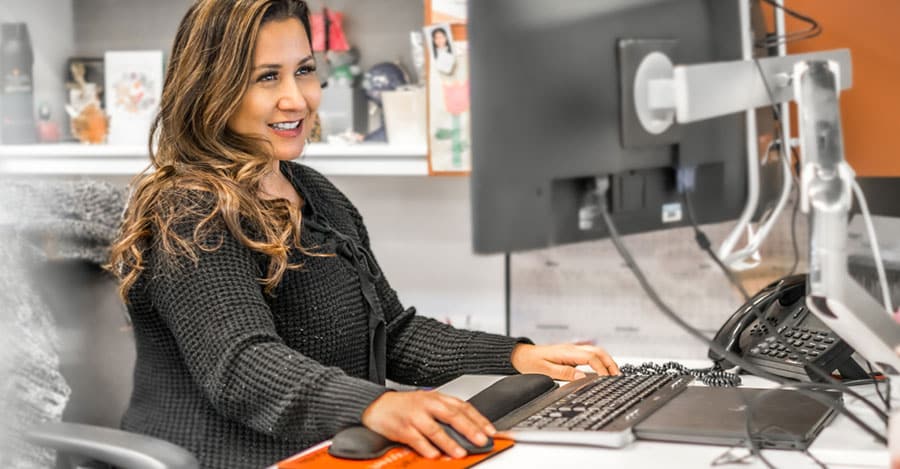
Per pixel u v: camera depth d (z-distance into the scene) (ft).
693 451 4.24
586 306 9.39
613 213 4.03
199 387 4.99
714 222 4.42
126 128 9.54
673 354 9.18
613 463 4.09
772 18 6.04
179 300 5.08
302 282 5.60
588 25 3.88
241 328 4.92
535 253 9.48
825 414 4.54
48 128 9.69
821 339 5.44
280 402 4.66
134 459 4.51
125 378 5.93
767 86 4.24
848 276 3.77
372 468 4.03
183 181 5.38
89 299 5.75
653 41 4.03
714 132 4.33
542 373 5.76
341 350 5.78
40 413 5.42
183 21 5.80
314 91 6.04
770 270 8.55
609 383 5.22
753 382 5.51
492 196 3.72
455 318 9.57
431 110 8.38
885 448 4.16
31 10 9.80
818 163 3.78
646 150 4.09
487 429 4.35
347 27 9.45
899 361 3.79
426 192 9.68
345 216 6.43
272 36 5.71
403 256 9.80
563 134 3.84
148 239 5.32
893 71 7.63
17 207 5.54
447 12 8.23
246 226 5.40
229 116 5.69
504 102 3.72
